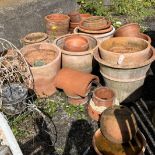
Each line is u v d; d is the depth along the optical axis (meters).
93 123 3.46
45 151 3.11
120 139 2.86
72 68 4.05
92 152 3.05
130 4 6.56
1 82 3.41
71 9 5.87
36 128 3.40
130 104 3.78
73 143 3.19
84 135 3.30
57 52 3.94
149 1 6.89
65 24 4.92
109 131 2.88
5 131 2.06
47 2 5.19
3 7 4.59
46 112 3.64
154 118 3.12
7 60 3.60
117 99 3.77
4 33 4.55
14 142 2.07
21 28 4.82
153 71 4.42
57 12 5.49
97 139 2.99
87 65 4.06
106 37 4.48
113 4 6.46
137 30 4.46
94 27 4.46
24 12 4.79
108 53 3.42
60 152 3.09
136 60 3.39
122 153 2.87
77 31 4.75
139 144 2.90
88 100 3.85
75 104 3.78
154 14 6.50
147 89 4.04
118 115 2.93
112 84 3.65
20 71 3.57
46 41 4.66
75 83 3.63
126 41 3.86
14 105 3.19
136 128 2.90
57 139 3.26
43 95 3.89
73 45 4.10
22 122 3.46
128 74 3.45
